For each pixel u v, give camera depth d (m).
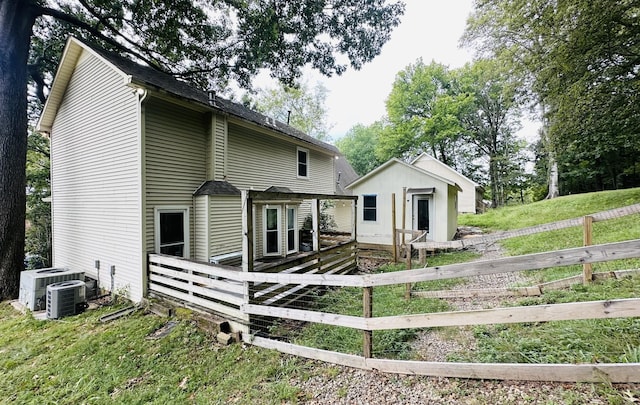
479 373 2.31
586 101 8.76
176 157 6.14
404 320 2.63
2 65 6.72
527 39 10.94
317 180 11.85
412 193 10.48
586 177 18.09
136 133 5.50
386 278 2.73
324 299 5.27
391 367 2.68
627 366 1.92
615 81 8.42
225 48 9.55
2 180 6.76
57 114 8.02
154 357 3.61
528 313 2.17
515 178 25.05
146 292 5.41
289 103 25.36
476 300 4.44
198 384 3.04
